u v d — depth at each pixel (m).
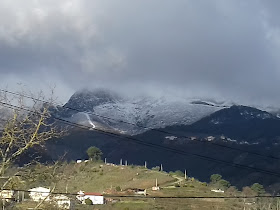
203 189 95.75
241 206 74.69
